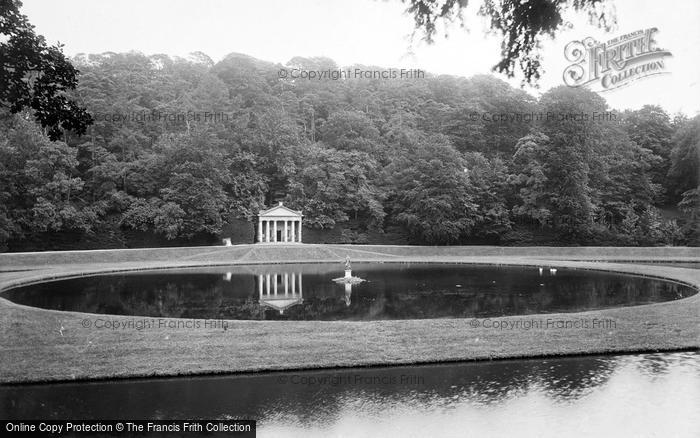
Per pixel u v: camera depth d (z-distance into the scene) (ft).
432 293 144.15
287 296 139.13
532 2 43.16
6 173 285.02
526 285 161.89
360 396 58.75
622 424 51.19
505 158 415.85
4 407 55.83
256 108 433.07
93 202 335.88
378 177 402.11
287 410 54.90
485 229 355.36
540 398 58.13
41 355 70.03
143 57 475.72
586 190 342.23
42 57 62.28
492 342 78.28
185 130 397.60
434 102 497.05
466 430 50.03
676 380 63.77
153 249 271.49
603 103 404.77
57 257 241.14
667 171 414.82
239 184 376.07
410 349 74.90
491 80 517.96
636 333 83.41
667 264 251.19
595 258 279.08
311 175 379.14
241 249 287.07
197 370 66.23
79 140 358.23
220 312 113.91
